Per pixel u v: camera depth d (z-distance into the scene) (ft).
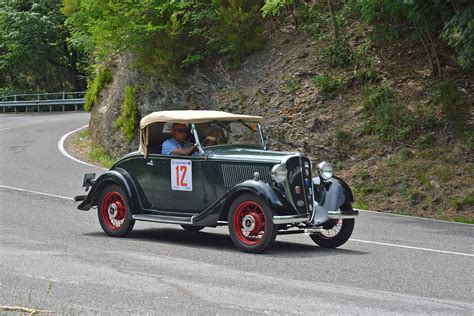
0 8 194.80
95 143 95.40
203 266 31.50
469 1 61.67
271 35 83.15
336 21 77.20
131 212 39.68
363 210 56.70
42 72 206.90
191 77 83.10
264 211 34.47
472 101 66.39
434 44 69.87
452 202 55.72
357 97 71.56
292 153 36.29
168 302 24.91
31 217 47.16
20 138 110.42
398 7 67.56
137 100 86.12
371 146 66.03
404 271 31.14
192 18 83.76
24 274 29.30
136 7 85.35
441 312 24.08
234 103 77.97
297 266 31.86
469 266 32.68
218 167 36.96
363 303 25.13
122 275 29.27
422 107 67.00
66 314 22.98
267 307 24.34
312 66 76.64
